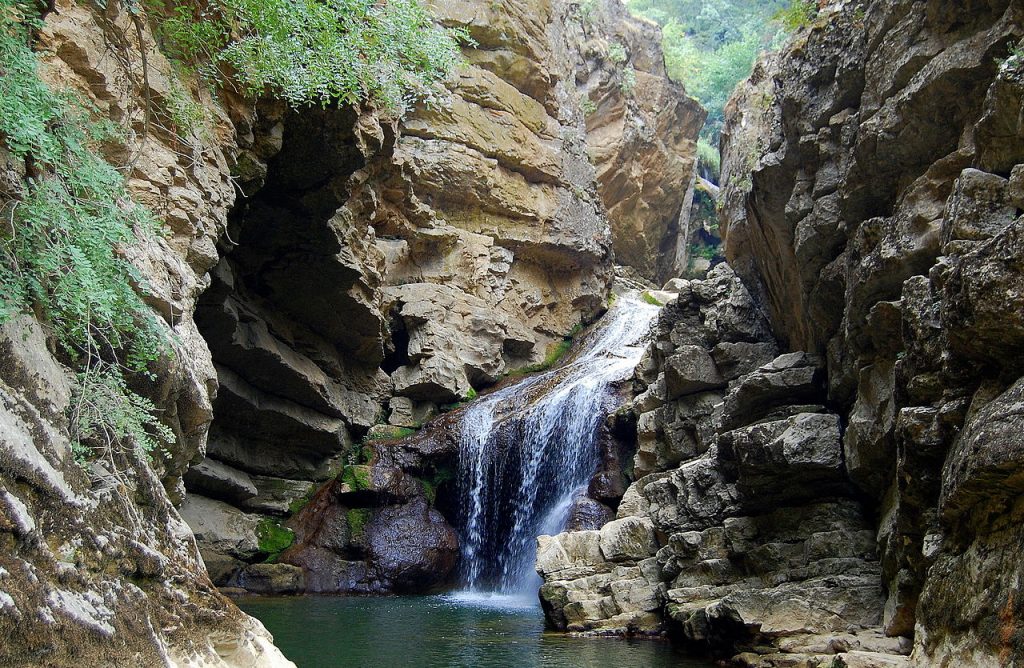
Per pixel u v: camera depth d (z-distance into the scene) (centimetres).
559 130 2452
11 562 336
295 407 1759
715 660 884
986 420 527
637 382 1728
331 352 1805
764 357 1234
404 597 1625
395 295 1994
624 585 1109
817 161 1006
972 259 552
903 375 700
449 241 2111
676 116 3353
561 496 1745
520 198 2267
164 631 438
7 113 417
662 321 1418
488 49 2283
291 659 876
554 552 1204
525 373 2238
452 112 2134
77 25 670
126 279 531
